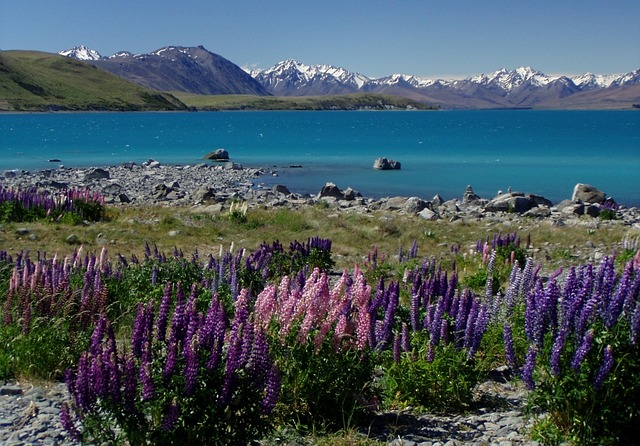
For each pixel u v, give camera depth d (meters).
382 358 9.16
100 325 7.23
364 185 55.50
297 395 7.97
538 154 89.81
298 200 41.00
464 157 84.69
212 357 6.58
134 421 6.35
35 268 13.01
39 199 27.38
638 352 7.06
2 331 10.40
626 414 7.02
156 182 53.88
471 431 7.96
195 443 6.44
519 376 8.52
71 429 6.47
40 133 133.50
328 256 18.94
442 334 9.19
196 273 14.70
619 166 72.75
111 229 25.17
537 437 7.39
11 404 8.70
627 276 7.23
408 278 15.30
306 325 7.91
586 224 30.67
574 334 7.36
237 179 57.78
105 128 161.25
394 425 8.16
